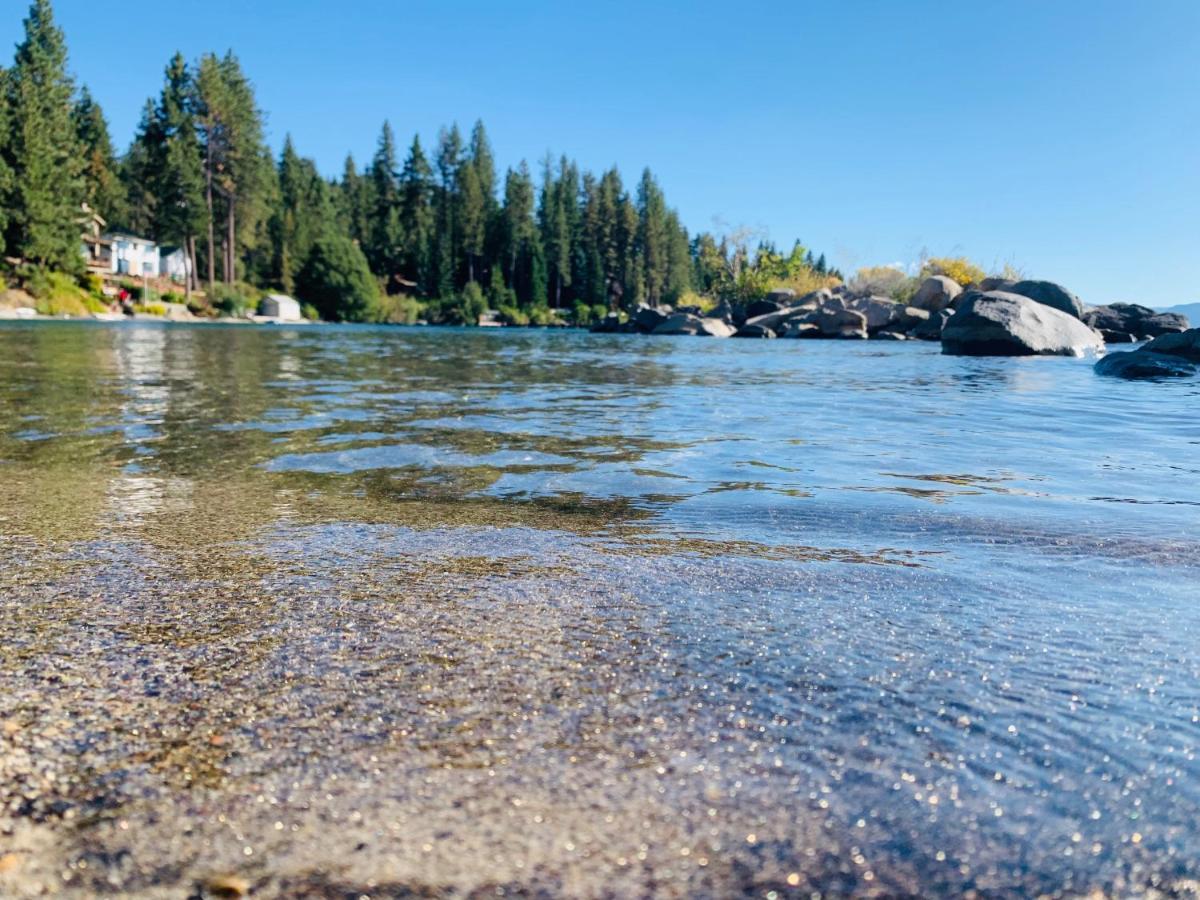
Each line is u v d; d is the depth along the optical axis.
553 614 2.14
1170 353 11.53
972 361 14.55
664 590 2.34
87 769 1.39
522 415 6.45
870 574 2.50
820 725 1.53
